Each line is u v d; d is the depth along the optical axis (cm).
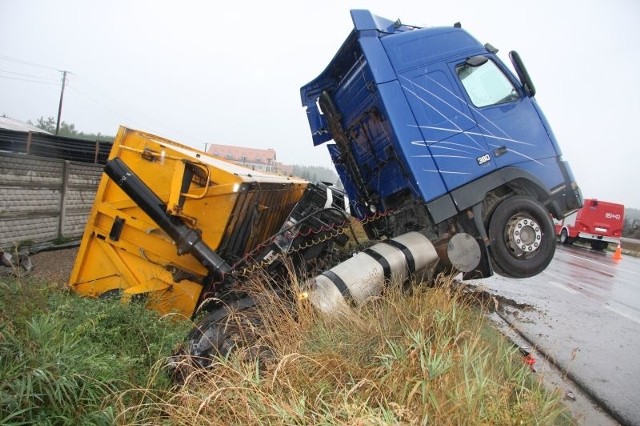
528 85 536
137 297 427
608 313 620
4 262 559
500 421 208
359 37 476
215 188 401
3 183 745
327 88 661
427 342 264
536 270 517
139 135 435
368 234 707
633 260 1777
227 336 307
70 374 230
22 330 268
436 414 199
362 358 269
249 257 418
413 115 471
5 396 201
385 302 346
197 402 231
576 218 2127
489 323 469
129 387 259
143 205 406
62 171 898
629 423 295
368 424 189
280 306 328
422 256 427
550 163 541
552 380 354
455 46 511
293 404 206
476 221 487
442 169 474
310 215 431
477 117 502
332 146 713
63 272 652
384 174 591
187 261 434
